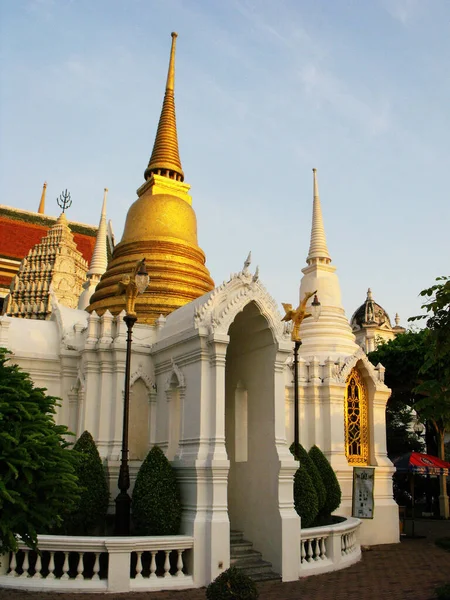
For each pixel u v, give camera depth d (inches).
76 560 603.8
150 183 1098.1
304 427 981.2
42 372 837.2
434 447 1589.6
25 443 441.4
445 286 657.0
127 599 536.7
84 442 695.7
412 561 785.6
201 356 663.1
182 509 637.9
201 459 626.8
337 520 828.6
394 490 1669.5
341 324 1139.9
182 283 973.8
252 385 733.9
